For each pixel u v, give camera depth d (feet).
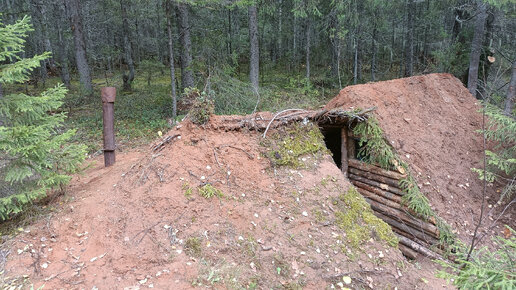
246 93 32.24
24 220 12.94
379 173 17.35
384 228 14.47
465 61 35.50
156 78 65.82
